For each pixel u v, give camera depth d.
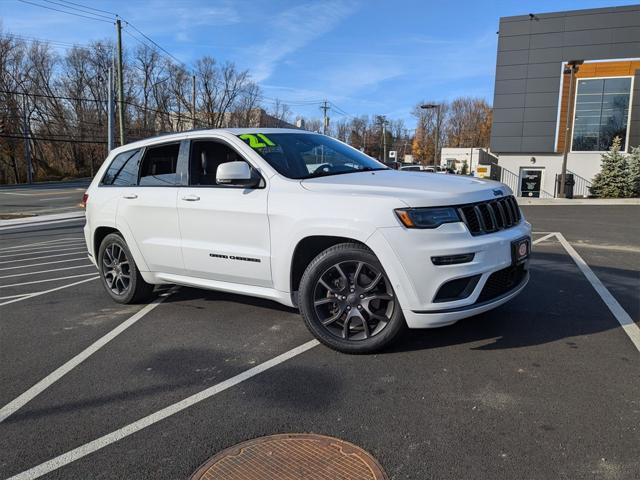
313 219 3.89
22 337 4.78
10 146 58.94
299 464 2.62
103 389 3.59
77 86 67.69
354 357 3.96
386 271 3.64
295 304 4.28
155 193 5.04
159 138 5.25
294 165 4.49
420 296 3.58
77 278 7.58
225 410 3.22
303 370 3.76
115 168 5.69
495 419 2.98
